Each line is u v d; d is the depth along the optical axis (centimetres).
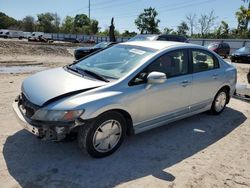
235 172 383
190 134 498
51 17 10688
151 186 338
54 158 384
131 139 461
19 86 787
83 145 370
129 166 378
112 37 2428
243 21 5025
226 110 652
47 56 2056
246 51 2277
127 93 392
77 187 327
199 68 523
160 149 433
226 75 586
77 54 1540
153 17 7525
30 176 342
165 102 454
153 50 458
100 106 360
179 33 6725
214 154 430
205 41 4134
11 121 502
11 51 1975
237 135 507
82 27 9944
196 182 353
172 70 467
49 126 344
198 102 529
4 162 368
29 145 416
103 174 355
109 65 445
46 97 358
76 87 373
